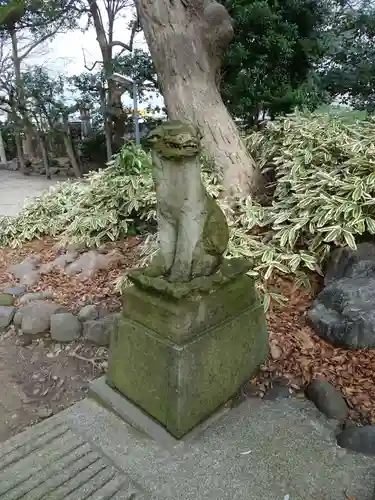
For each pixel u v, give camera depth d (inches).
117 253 149.2
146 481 62.7
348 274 97.6
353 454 66.9
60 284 136.9
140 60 311.9
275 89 191.0
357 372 82.3
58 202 197.0
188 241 64.9
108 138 351.9
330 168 122.3
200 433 71.3
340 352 87.7
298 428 72.5
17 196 322.0
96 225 160.2
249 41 187.6
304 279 106.7
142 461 66.2
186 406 67.2
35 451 68.7
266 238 122.9
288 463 65.5
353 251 99.0
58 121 379.2
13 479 63.5
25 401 88.4
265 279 107.1
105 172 186.9
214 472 64.1
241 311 76.5
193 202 62.6
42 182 389.1
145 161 171.5
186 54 147.1
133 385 74.0
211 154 149.9
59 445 69.9
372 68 196.1
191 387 67.0
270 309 102.5
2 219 193.2
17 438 71.7
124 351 74.0
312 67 199.0
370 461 65.4
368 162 110.0
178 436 68.1
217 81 160.1
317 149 127.0
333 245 108.0
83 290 131.0
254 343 80.3
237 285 75.6
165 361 66.1
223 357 72.5
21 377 96.0
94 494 60.7
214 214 69.1
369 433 67.7
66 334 107.2
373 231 98.1
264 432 71.7
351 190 108.3
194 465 65.2
